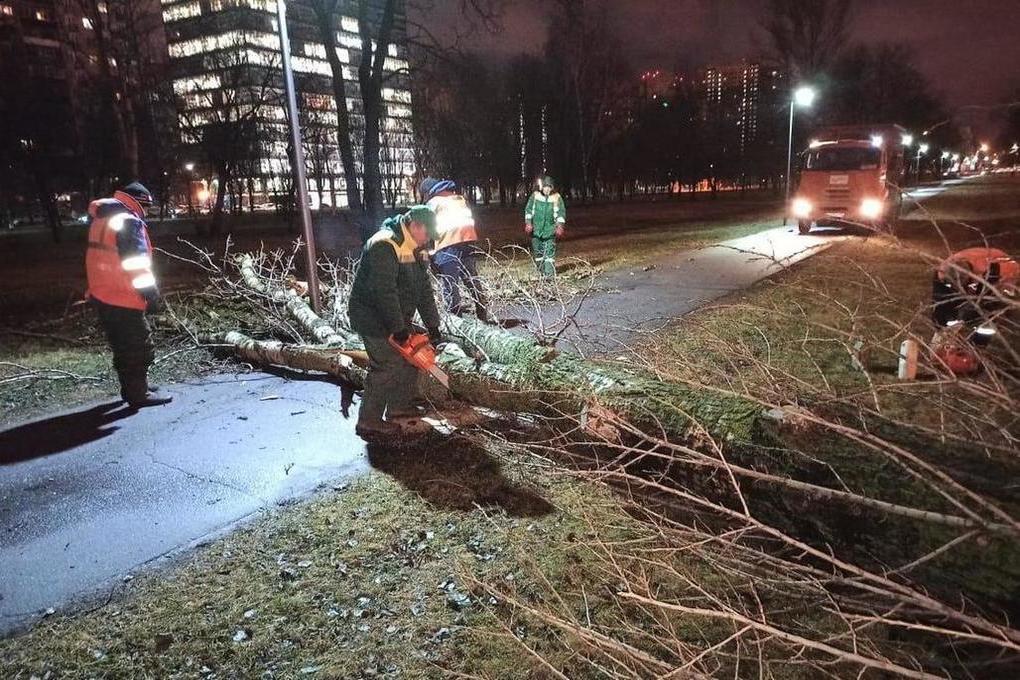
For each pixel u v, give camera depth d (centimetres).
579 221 2983
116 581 314
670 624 248
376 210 1688
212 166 3272
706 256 1405
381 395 455
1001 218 2062
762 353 603
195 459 450
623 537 329
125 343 552
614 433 364
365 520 357
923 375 502
